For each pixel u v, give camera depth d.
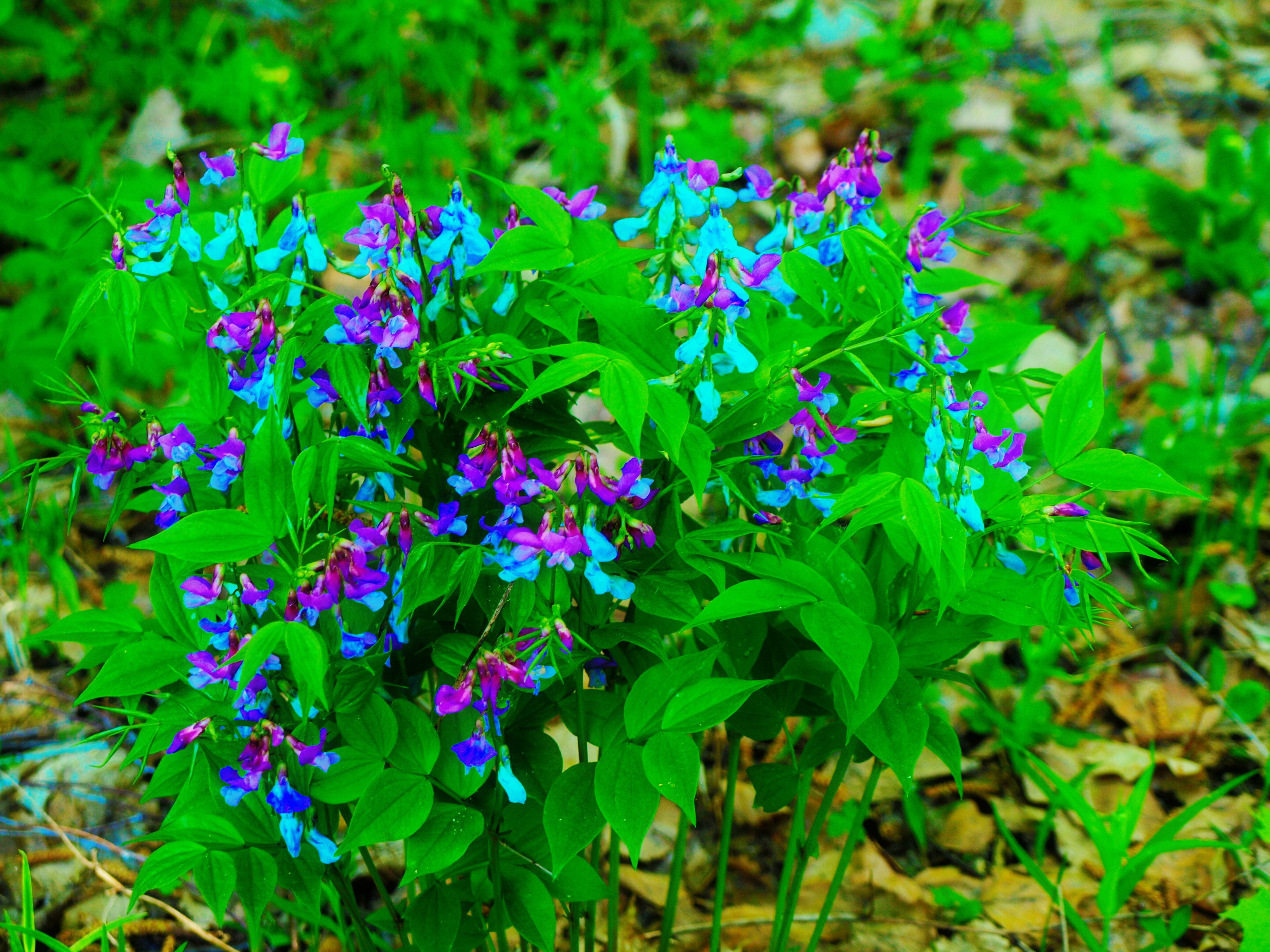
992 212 0.99
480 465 0.93
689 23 2.53
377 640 0.96
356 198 0.99
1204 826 1.25
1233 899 1.21
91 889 1.20
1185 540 1.50
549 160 2.04
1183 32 2.45
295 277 0.94
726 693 0.93
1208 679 1.37
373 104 2.15
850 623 0.93
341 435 0.98
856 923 1.20
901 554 0.95
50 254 1.59
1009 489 0.96
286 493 0.92
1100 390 0.94
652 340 0.95
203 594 0.92
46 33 2.11
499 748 0.93
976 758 1.31
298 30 2.28
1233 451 1.60
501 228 1.01
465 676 0.92
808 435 0.96
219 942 1.16
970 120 2.19
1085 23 2.51
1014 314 1.75
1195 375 1.56
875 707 0.93
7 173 1.66
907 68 2.32
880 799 1.28
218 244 0.95
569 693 0.99
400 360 0.93
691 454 0.92
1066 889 1.22
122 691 0.96
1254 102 2.25
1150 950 1.16
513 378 0.96
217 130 2.07
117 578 1.45
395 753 0.95
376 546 0.93
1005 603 0.95
